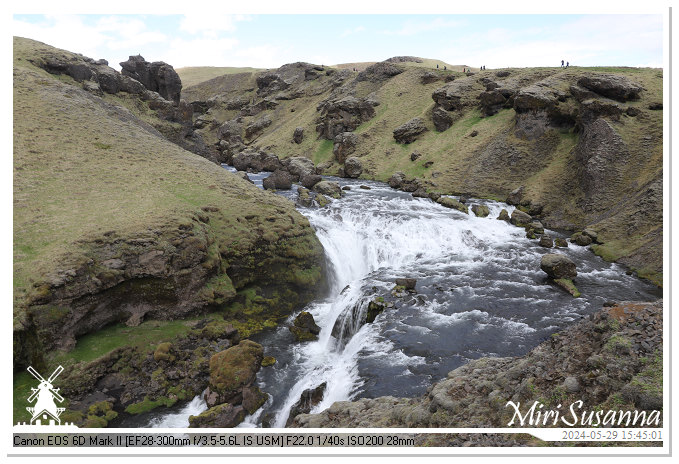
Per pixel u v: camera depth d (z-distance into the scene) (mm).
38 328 16016
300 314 22156
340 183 56938
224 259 24156
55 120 34625
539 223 36656
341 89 92625
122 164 31766
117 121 41062
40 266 17469
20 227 20422
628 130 39375
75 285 17422
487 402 9539
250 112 113750
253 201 30797
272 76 119500
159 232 21016
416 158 59906
